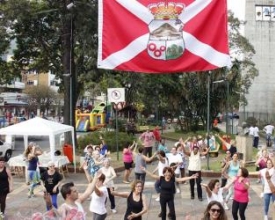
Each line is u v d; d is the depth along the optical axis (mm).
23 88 86375
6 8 28328
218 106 42844
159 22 8844
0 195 12148
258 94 67500
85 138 30391
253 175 20562
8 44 31281
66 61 29234
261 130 59156
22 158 21188
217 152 28766
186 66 8859
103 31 8898
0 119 52094
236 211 11234
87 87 45938
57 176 11930
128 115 52562
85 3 27562
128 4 8852
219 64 8805
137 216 8938
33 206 14742
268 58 67750
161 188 11727
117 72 34375
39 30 32000
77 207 6965
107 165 13602
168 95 45469
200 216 13398
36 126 20844
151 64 8891
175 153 16844
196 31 8820
